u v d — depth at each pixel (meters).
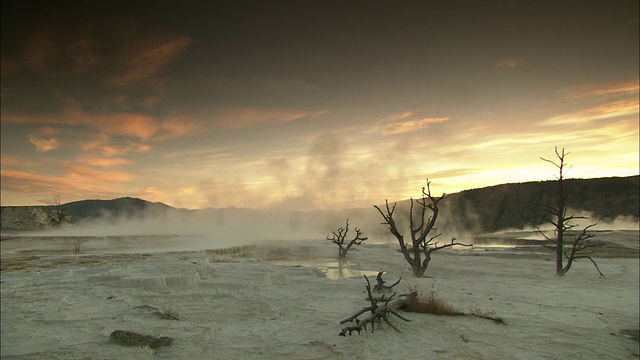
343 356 7.46
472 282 17.38
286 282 16.86
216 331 9.37
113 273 18.75
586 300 13.06
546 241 45.41
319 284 16.34
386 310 9.62
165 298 13.77
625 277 19.52
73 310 11.88
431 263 25.94
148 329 9.59
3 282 17.36
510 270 22.09
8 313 11.50
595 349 7.88
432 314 10.65
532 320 10.14
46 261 25.66
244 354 7.66
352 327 8.69
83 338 8.89
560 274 20.17
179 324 10.10
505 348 7.89
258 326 9.80
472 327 9.34
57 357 7.59
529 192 104.00
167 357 7.52
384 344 8.12
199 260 25.30
